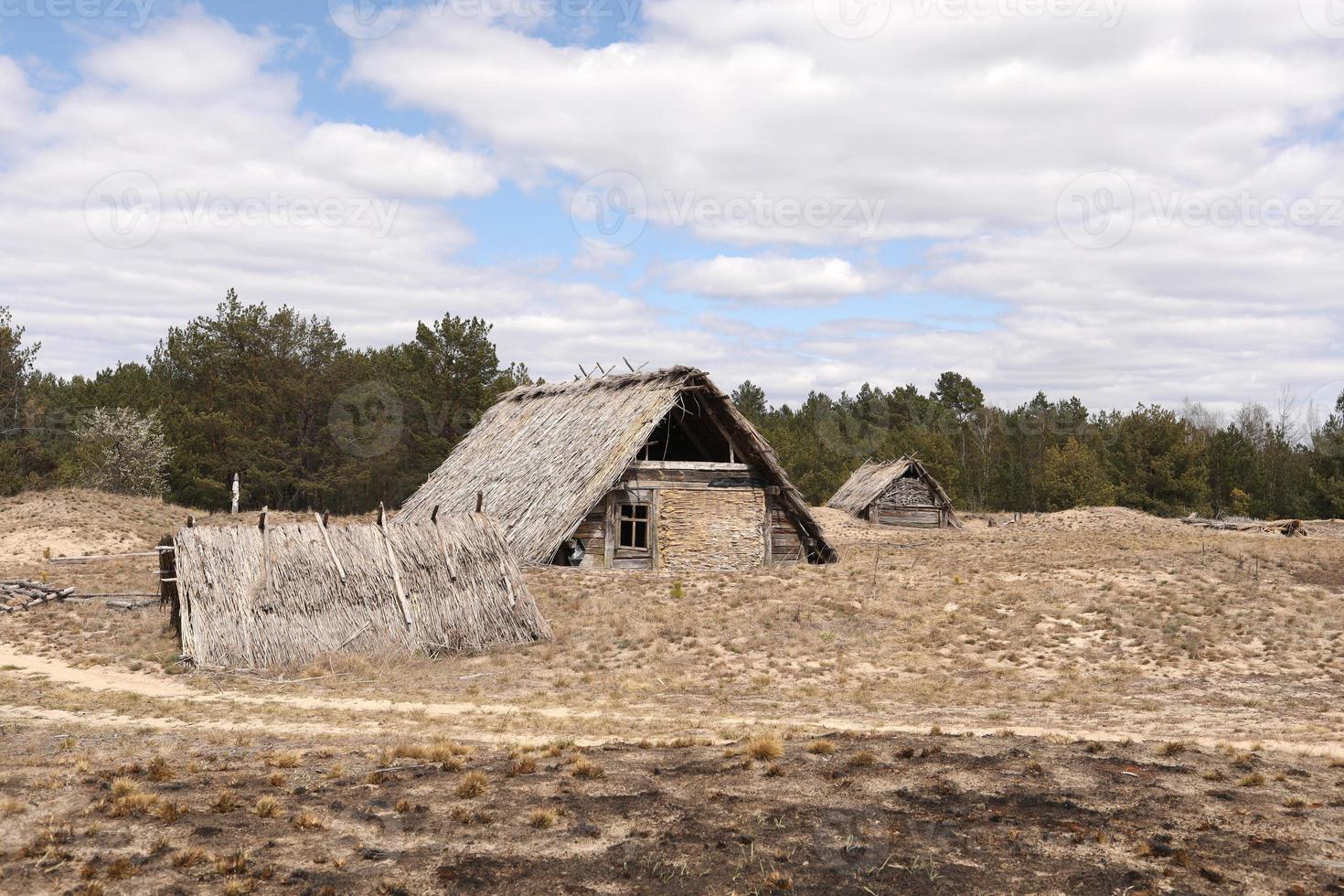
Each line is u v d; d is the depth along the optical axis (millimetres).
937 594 24281
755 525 31703
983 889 7523
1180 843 8398
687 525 30797
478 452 38094
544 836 8570
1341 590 25109
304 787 9852
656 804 9383
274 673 18078
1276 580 26297
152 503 45781
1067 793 9680
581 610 23281
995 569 28438
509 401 41656
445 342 64188
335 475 63406
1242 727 13414
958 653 19234
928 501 57781
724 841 8438
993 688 16547
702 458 34281
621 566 29875
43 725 13039
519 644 20766
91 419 59875
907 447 86250
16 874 7445
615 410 31531
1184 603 22828
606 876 7746
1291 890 7465
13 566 33094
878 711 14711
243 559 19750
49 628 22438
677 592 24500
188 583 19078
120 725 13234
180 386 69938
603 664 18781
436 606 20594
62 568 32906
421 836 8539
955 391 114562
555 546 27859
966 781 10062
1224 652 18734
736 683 17078
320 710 14695
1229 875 7738
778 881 7594
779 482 31828
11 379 53656
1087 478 77500
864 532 51250
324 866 7871
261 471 61844
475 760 11086
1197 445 76625
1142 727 13430
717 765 10703
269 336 64438
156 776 9977
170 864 7781
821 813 9117
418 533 21641
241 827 8625
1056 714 14461
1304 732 12992
